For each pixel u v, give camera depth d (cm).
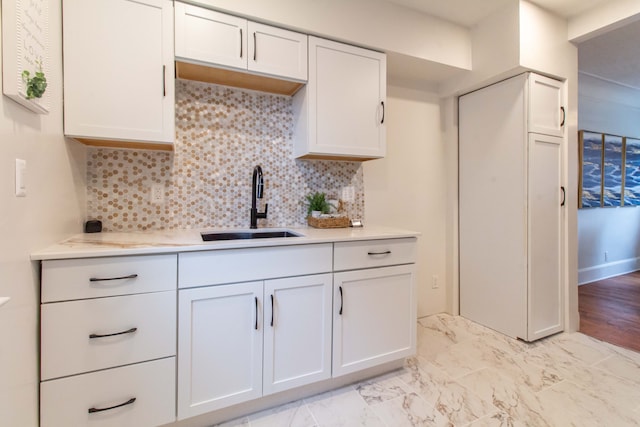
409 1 212
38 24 107
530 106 223
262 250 148
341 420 150
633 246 436
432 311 283
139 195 181
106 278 120
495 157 246
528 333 227
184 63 165
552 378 184
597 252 397
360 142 205
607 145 391
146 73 150
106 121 144
